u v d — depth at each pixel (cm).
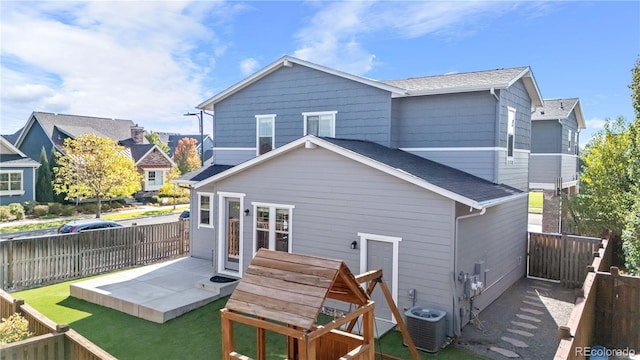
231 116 1623
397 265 923
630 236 1052
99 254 1378
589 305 716
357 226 979
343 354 602
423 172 995
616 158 1454
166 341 843
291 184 1087
